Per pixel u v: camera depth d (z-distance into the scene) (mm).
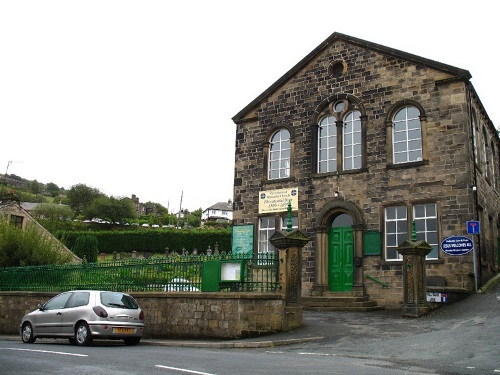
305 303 22312
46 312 16094
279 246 16578
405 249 18500
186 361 10406
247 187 27078
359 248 23000
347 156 24625
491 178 26281
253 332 15609
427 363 10836
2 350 12828
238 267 16672
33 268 23562
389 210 22922
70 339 15711
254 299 15781
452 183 21609
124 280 19656
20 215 42312
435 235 21688
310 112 25906
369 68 24594
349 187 23938
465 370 9945
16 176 173500
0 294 23906
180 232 65312
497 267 25250
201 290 17094
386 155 23312
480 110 25219
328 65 25828
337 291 23344
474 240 20734
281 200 25719
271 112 27172
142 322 15492
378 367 10109
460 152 21672
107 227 91938
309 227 24641
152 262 18812
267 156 26828
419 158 22703
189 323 16734
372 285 22469
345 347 13328
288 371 9039
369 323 17109
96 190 114375
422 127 22688
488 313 16672
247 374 8523
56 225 70812
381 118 23828
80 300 15461
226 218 129375
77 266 21656
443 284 20719
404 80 23562
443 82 22594
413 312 18016
